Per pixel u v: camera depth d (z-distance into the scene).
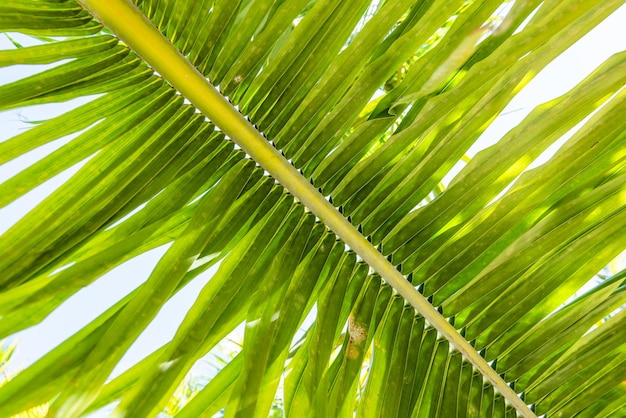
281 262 1.12
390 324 1.17
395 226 1.18
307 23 1.09
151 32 1.03
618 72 1.02
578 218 1.13
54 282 0.87
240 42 1.08
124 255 0.96
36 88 1.00
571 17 0.99
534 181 1.11
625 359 1.20
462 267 1.18
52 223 0.99
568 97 1.06
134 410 0.88
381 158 1.14
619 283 1.22
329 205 1.13
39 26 1.01
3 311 0.83
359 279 1.17
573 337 1.19
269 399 1.02
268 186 1.15
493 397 1.19
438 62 1.13
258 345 1.03
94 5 0.99
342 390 1.09
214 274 1.08
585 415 1.23
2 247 0.95
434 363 1.18
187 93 1.06
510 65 1.03
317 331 1.10
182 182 1.11
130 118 1.10
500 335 1.20
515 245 1.14
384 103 1.18
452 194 1.14
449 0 1.08
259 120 1.13
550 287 1.17
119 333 0.90
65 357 0.86
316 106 1.13
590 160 1.11
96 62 1.06
